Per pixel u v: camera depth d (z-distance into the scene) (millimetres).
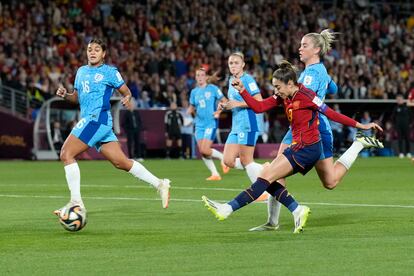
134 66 106250
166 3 117625
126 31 110750
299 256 26656
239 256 26734
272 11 125625
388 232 32312
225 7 122125
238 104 40156
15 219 37188
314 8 130375
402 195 48531
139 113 97938
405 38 131125
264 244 29203
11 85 99062
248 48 116938
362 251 27578
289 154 31859
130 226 34594
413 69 124750
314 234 31859
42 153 95562
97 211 40344
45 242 30094
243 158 47344
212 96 62031
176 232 32656
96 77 36656
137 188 54281
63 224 32594
